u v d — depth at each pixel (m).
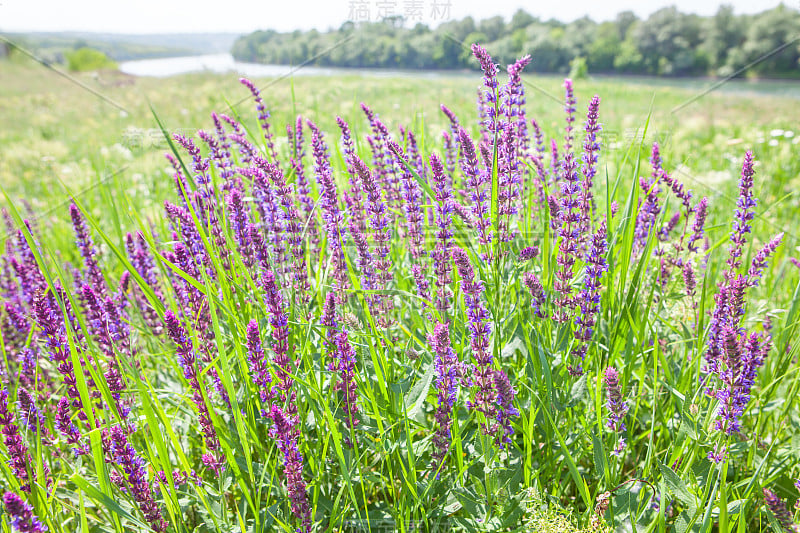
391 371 2.81
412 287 3.42
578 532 2.25
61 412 2.49
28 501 2.28
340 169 3.69
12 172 8.80
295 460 2.24
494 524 2.40
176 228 2.99
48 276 2.16
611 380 2.40
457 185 3.49
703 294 2.79
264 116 3.52
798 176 7.30
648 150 4.66
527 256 2.90
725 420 2.26
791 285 4.39
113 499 2.14
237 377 2.80
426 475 2.62
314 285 3.12
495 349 2.64
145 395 2.20
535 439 2.82
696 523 2.32
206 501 2.38
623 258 2.78
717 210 5.64
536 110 6.28
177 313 3.20
